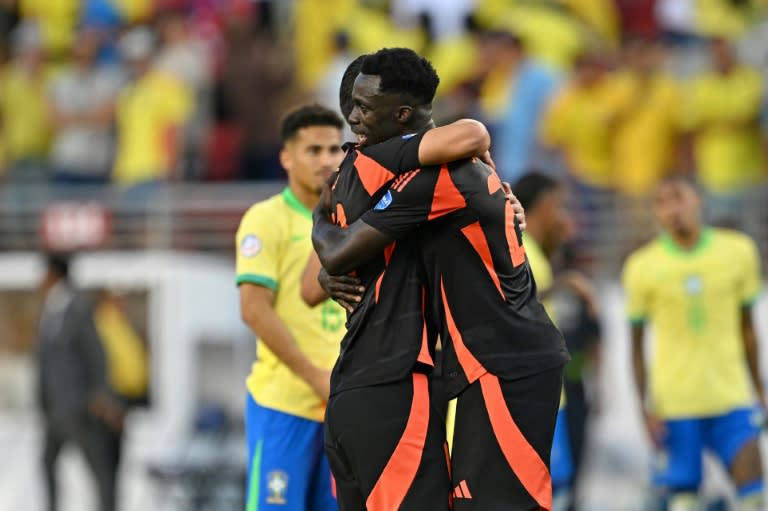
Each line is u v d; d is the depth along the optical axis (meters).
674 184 29.25
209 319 44.12
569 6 45.53
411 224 15.48
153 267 43.00
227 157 46.25
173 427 42.38
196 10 47.94
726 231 31.41
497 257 15.57
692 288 29.09
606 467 40.66
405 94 15.73
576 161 42.81
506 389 15.49
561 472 29.28
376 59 15.79
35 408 44.59
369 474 15.78
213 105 46.72
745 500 28.78
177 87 44.66
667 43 46.72
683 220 29.09
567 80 43.34
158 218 44.69
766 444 35.16
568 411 32.78
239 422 42.72
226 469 37.88
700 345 29.08
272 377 20.91
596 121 42.66
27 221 46.03
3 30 50.12
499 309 15.55
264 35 47.91
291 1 50.75
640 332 30.00
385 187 15.67
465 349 15.58
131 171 44.59
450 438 16.38
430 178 15.40
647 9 46.34
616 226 42.94
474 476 15.50
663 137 43.19
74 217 44.94
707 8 47.00
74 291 37.75
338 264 15.78
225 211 45.19
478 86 43.91
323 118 21.11
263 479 20.80
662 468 29.64
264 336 20.45
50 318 37.44
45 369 37.28
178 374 42.75
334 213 16.19
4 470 43.88
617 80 43.09
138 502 41.81
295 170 21.16
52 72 48.16
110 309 43.16
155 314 42.84
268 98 46.91
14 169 47.00
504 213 15.60
